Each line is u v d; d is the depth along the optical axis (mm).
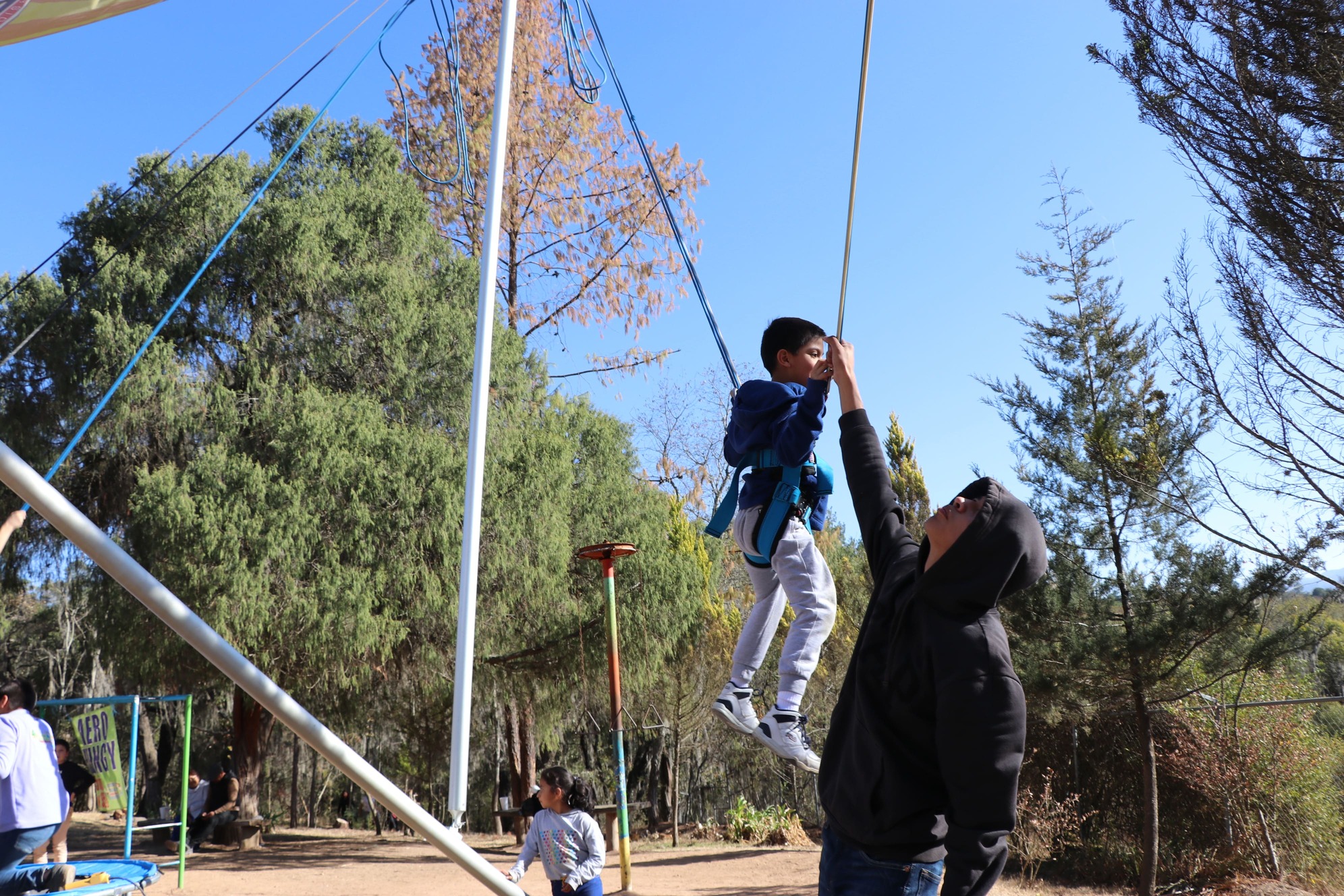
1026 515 1974
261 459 15906
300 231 16734
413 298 17703
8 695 6582
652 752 27844
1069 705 14633
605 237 21875
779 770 27422
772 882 13383
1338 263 10156
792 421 3068
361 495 15750
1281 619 14273
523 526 17469
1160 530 13906
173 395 15711
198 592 14281
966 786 1806
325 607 15008
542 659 18781
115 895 7273
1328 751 15156
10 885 6820
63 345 15602
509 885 2555
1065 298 14898
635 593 18922
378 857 17250
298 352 17109
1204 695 15070
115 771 11359
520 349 19234
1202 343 11508
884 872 1993
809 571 3152
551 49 20922
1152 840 14336
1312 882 14047
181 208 16641
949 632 1899
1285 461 11023
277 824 31125
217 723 30969
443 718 23625
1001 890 14422
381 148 19781
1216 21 10469
